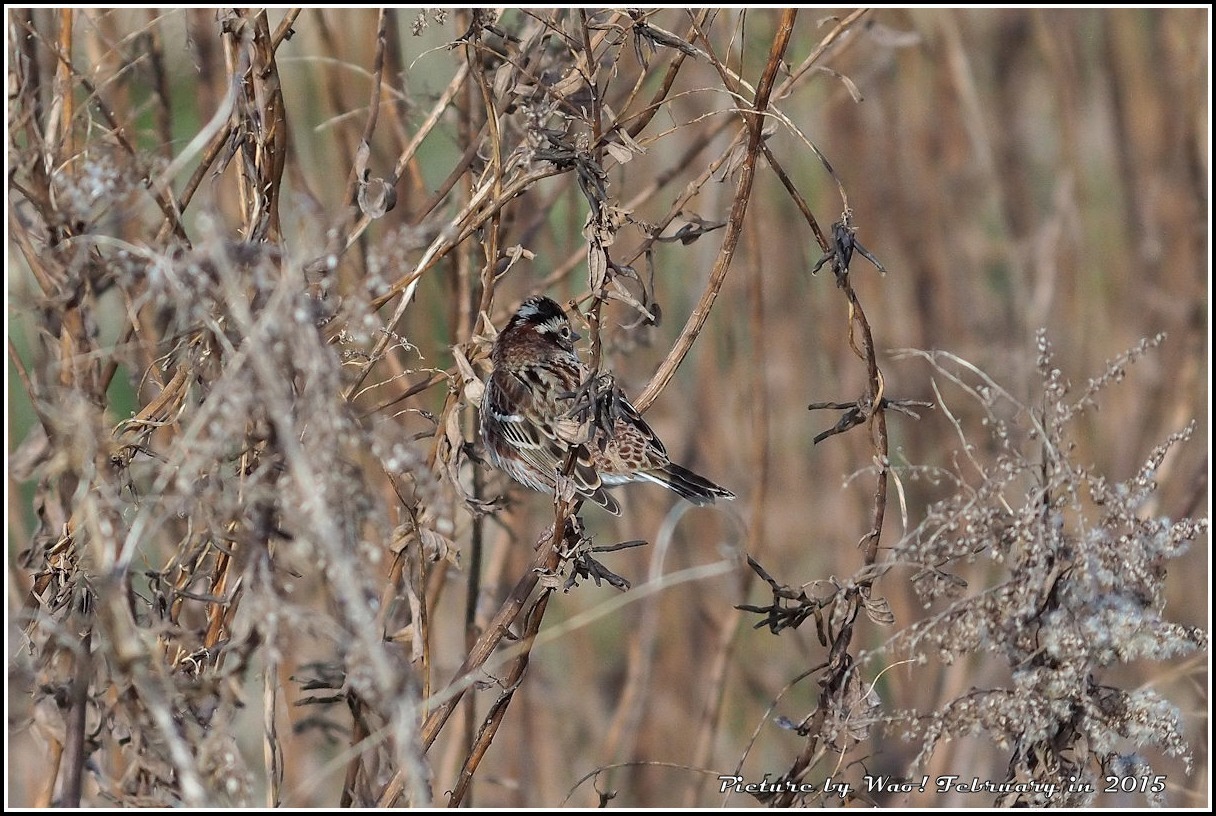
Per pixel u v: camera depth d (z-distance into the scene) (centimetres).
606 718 1435
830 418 1497
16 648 788
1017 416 816
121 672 667
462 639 1283
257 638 673
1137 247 1620
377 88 931
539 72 944
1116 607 711
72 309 727
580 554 830
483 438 995
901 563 749
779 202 1523
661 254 1414
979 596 724
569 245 1212
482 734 834
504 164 909
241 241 743
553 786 1352
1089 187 1659
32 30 799
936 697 1252
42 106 872
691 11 899
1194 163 1573
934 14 1569
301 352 624
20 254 782
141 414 787
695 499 1009
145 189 724
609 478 1003
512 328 1023
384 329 845
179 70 1105
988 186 1600
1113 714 721
